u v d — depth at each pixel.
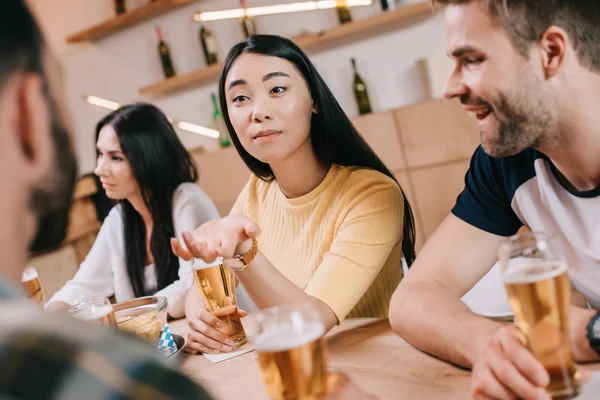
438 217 3.20
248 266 1.24
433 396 0.83
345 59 3.54
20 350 0.30
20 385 0.29
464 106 0.95
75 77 4.39
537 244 0.73
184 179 2.28
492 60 0.88
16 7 0.40
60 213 0.45
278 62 1.52
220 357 1.21
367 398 0.68
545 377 0.72
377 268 1.43
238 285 1.95
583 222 1.05
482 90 0.90
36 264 3.56
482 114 0.94
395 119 3.19
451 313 0.98
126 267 2.27
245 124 1.55
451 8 0.90
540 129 0.91
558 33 0.86
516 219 1.22
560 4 0.85
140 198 2.25
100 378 0.30
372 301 1.59
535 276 0.71
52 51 0.44
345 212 1.50
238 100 1.55
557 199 1.09
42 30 0.42
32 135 0.41
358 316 1.61
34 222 0.43
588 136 0.93
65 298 2.23
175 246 1.14
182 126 4.14
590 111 0.90
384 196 1.49
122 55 4.22
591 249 1.05
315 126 1.61
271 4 3.64
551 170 1.09
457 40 0.90
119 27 4.15
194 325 1.28
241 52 1.56
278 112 1.52
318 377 0.70
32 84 0.40
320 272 1.39
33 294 1.47
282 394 0.70
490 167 1.21
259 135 1.54
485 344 0.82
